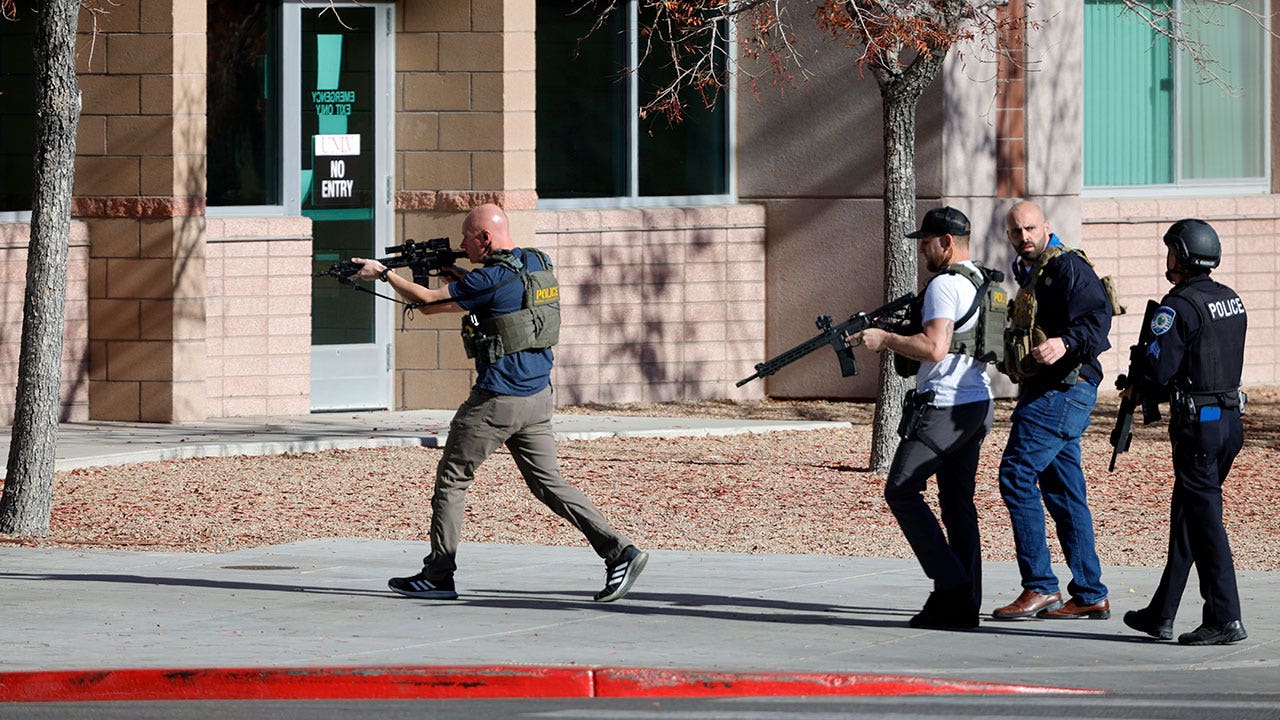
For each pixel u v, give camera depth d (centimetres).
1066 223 4859
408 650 2086
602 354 4847
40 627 2216
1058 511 2341
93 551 2903
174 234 4197
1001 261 4784
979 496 3572
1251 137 5422
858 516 3369
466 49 4494
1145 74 5291
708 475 3797
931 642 2188
